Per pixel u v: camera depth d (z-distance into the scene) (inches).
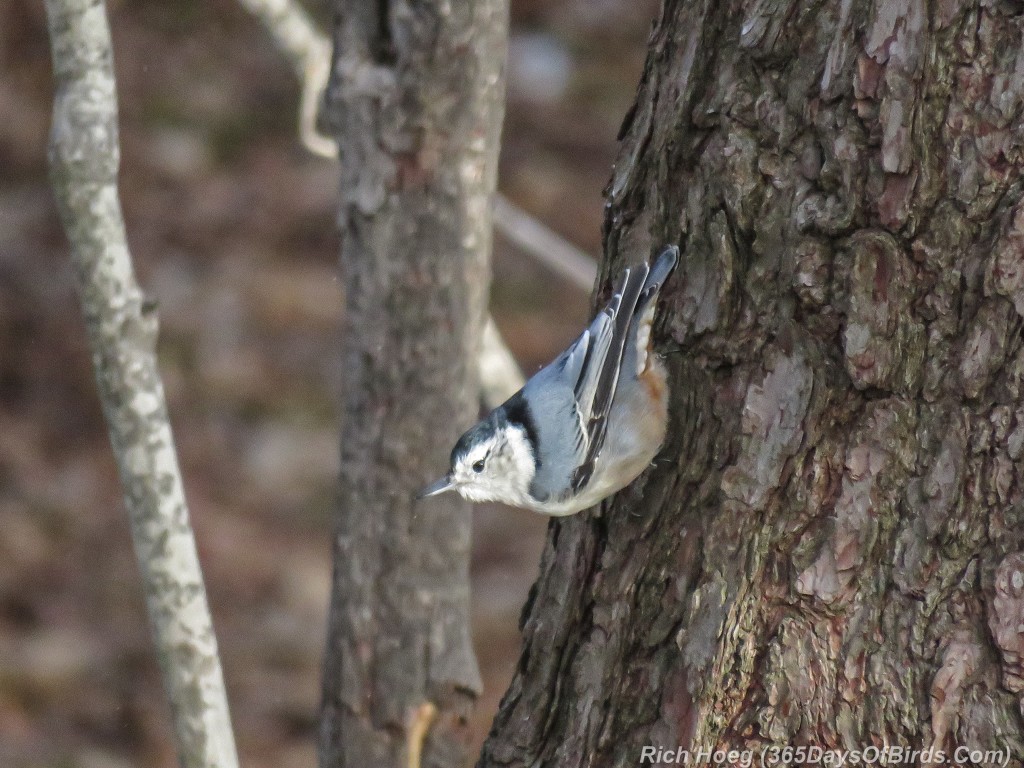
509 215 473.4
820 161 278.4
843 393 277.7
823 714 274.8
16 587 639.8
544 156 899.4
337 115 335.3
